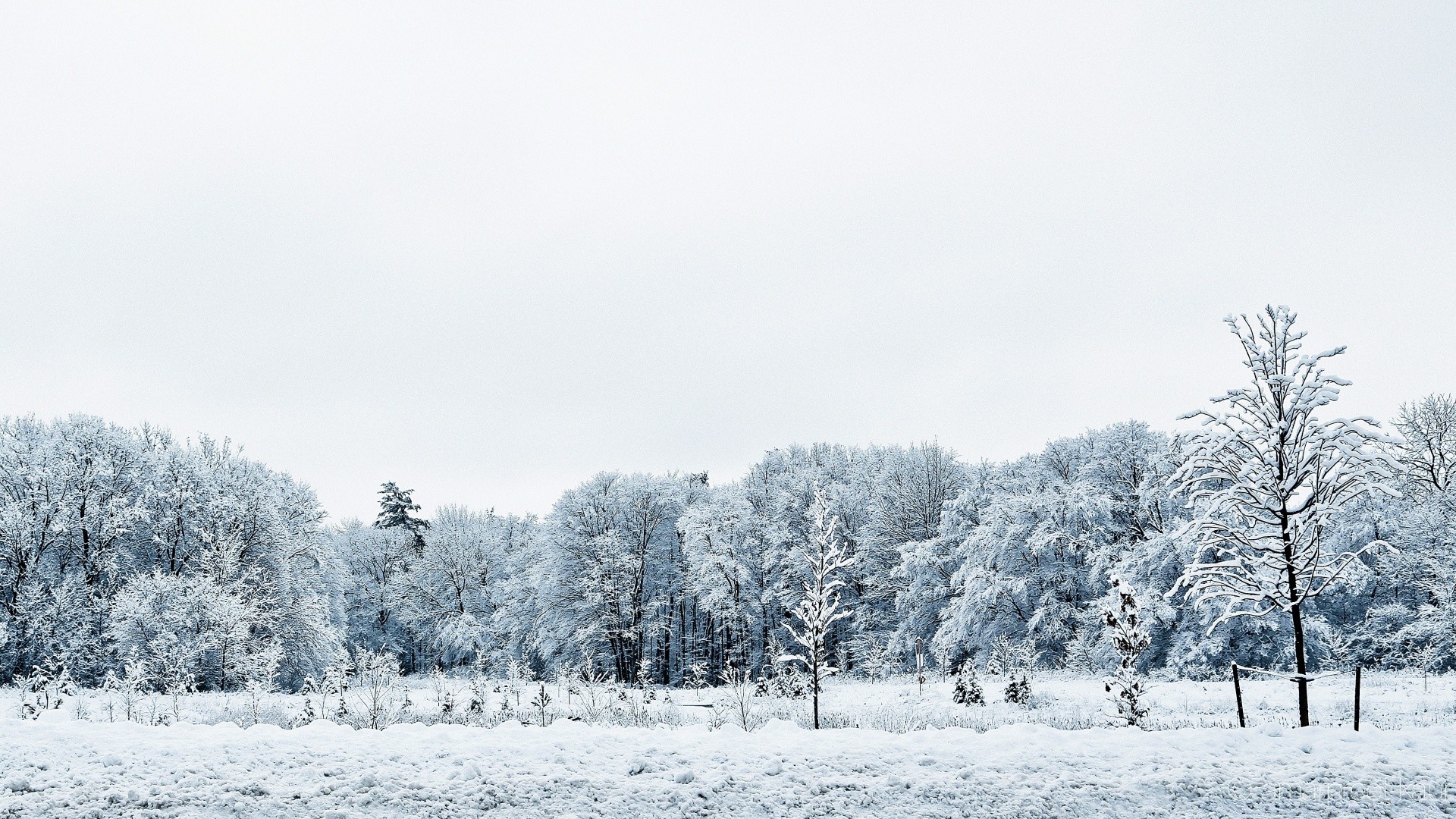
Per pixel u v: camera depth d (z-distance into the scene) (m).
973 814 7.96
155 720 16.61
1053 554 39.84
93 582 35.84
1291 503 12.05
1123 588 14.78
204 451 43.94
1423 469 44.72
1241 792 8.66
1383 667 31.00
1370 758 9.65
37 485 35.72
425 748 9.42
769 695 26.14
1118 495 40.12
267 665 26.45
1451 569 30.67
